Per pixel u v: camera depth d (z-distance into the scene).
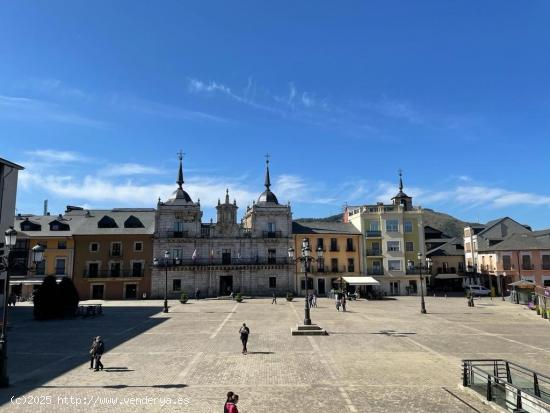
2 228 42.50
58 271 67.69
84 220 71.94
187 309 50.47
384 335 29.98
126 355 23.27
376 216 78.75
